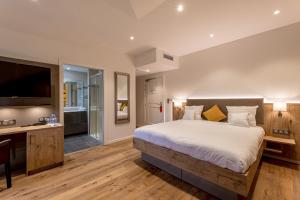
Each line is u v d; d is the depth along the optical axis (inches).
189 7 91.8
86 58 148.3
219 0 86.0
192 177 85.5
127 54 181.5
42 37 124.0
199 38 139.6
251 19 108.0
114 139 169.3
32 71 114.0
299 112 113.5
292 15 103.7
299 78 114.5
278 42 122.6
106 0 82.4
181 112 191.0
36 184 86.4
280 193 77.4
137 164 112.8
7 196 75.9
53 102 127.1
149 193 78.5
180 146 86.6
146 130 112.1
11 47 109.7
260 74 132.3
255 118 129.7
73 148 147.7
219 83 158.4
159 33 126.8
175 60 188.5
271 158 122.9
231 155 66.2
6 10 89.2
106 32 122.1
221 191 72.8
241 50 142.6
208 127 118.6
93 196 76.0
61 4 85.2
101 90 164.7
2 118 103.6
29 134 96.1
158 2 86.1
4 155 80.6
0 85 100.2
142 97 251.6
